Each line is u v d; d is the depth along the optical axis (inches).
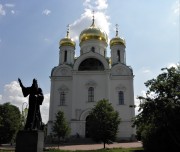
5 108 2252.7
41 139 623.8
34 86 668.1
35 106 656.4
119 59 2632.9
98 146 1748.3
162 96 976.9
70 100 2420.0
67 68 2524.6
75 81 2406.5
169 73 1014.4
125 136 2285.9
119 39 2669.8
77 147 1683.1
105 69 2421.3
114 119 1578.5
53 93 2448.3
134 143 2017.7
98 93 2385.6
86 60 2512.3
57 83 2485.2
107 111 1579.7
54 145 1915.6
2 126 2089.1
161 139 1005.2
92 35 2758.4
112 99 2416.3
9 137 2186.3
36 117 652.7
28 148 589.0
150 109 959.0
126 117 2347.4
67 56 2657.5
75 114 2309.3
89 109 2315.5
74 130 2249.0
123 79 2468.0
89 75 2440.9
